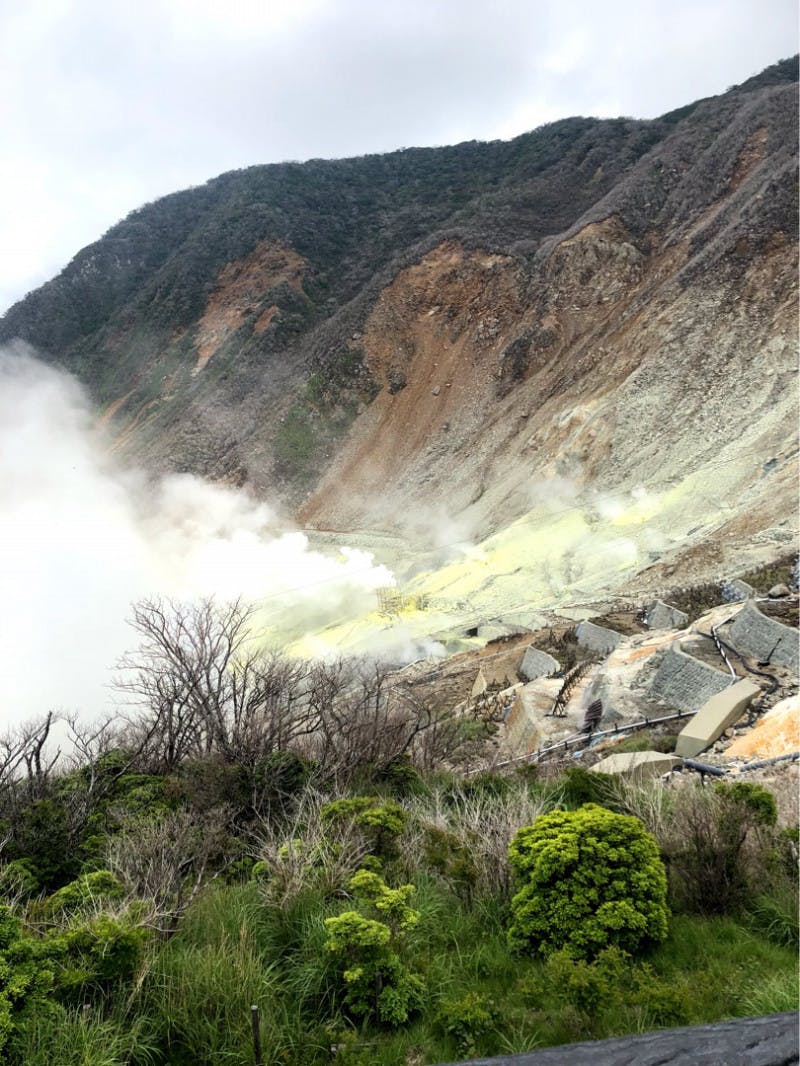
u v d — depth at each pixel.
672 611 22.91
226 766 8.90
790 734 10.03
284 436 86.19
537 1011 4.04
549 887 4.80
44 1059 3.34
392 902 4.61
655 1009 3.79
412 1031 3.94
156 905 4.89
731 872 5.21
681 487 43.09
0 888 5.84
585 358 69.50
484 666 26.94
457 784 8.82
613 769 9.86
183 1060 3.71
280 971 4.43
